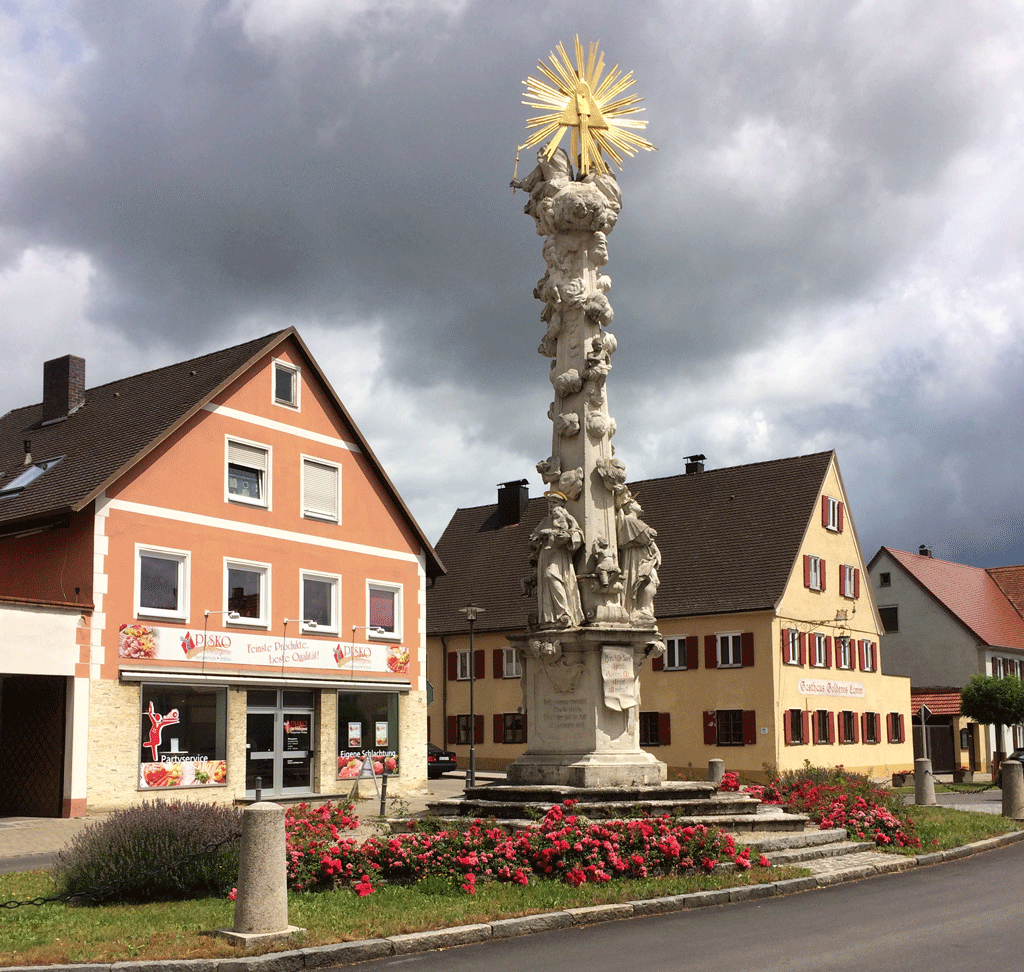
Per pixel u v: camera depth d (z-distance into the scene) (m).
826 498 41.41
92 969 8.09
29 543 24.50
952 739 48.09
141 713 23.92
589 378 16.64
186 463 25.80
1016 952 8.95
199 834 11.17
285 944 8.70
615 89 18.17
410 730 31.02
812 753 38.19
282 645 27.53
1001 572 59.56
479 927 9.45
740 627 37.75
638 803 14.47
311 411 29.50
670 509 44.25
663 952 8.94
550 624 15.88
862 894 11.97
